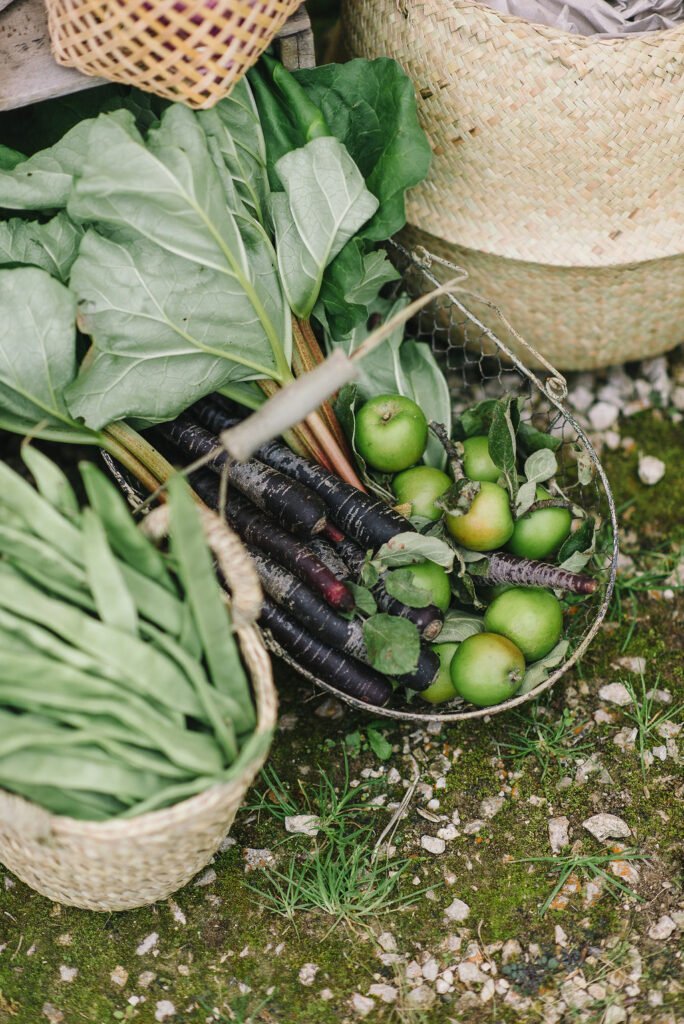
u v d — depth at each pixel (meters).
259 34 1.30
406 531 1.47
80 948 1.43
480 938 1.45
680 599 1.79
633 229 1.60
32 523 1.15
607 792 1.58
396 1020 1.39
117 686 1.13
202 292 1.43
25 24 1.48
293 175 1.45
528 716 1.66
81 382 1.44
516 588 1.52
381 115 1.53
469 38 1.47
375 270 1.55
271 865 1.51
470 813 1.56
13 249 1.44
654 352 1.96
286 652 1.48
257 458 1.59
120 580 1.13
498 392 2.03
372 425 1.54
